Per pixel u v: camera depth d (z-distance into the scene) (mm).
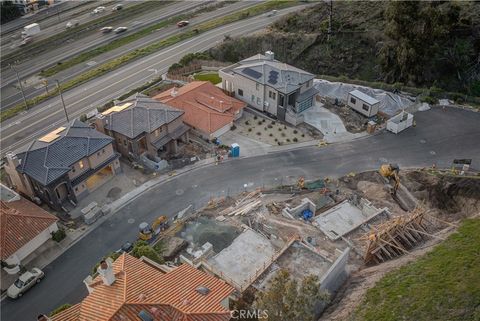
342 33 99750
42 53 103875
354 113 72688
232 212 53000
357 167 61375
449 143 65375
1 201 51062
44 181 51750
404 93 78250
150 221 53531
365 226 49719
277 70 71625
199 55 92750
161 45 101625
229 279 41062
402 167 61031
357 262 44750
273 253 44594
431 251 39969
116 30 112438
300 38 100125
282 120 71375
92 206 54000
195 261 43562
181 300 32594
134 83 86625
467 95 78688
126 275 33594
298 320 29375
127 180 59781
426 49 83625
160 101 70312
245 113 73438
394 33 84812
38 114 78000
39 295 45312
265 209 53312
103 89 85000
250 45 100062
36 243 50031
